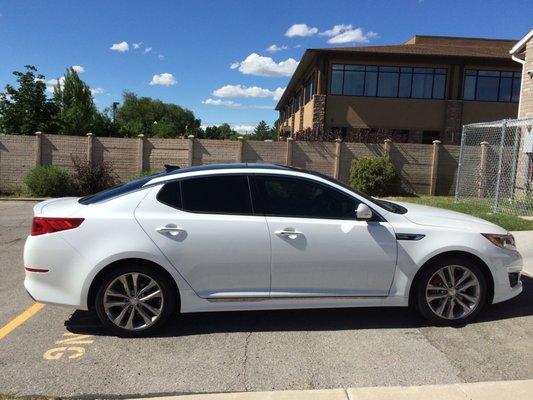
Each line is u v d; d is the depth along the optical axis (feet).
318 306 15.87
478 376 12.80
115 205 15.56
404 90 102.12
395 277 15.96
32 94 91.40
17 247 29.60
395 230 15.89
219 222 15.43
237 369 13.25
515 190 47.06
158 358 13.93
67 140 67.10
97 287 15.26
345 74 101.71
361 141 73.77
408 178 69.46
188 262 15.28
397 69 101.71
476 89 102.73
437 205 45.16
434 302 16.28
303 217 15.83
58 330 15.97
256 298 15.62
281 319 16.85
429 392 11.73
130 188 16.17
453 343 14.87
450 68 100.73
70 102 152.35
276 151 68.44
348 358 13.88
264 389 12.23
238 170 16.26
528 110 48.42
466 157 65.77
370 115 102.27
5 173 66.39
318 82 101.30
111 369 13.26
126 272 15.20
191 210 15.62
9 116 90.43
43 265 15.20
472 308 16.19
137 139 67.72
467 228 16.39
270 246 15.47
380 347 14.60
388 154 69.05
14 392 12.07
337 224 15.76
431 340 15.10
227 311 17.02
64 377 12.82
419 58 99.55
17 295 19.63
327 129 102.42
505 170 59.00
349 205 16.17
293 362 13.65
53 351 14.37
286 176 16.22
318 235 15.60
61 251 15.11
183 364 13.56
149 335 15.48
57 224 15.23
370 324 16.39
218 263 15.39
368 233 15.78
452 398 11.49
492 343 14.85
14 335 15.55
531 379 12.41
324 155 68.90
